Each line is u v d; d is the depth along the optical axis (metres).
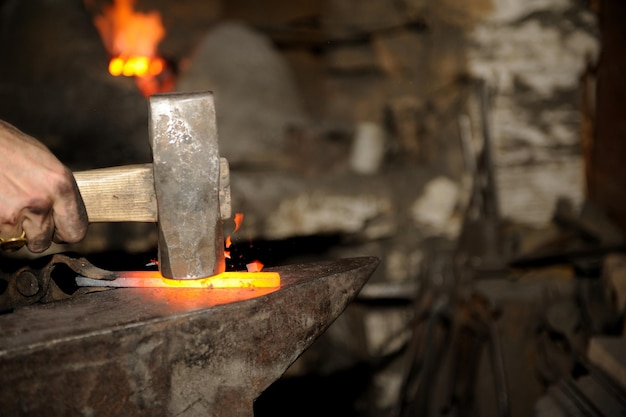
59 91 3.98
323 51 5.02
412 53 4.23
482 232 3.30
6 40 4.19
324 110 4.89
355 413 3.87
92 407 1.40
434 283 3.44
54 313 1.50
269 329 1.55
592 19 3.63
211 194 1.50
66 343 1.36
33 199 1.48
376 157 4.15
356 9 4.58
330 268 1.71
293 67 5.17
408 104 4.18
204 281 1.61
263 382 1.56
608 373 2.15
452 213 3.93
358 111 4.61
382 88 4.49
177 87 4.50
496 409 2.69
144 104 4.04
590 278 3.02
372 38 4.53
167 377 1.46
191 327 1.46
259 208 3.76
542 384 2.65
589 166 3.74
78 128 3.83
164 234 1.51
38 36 4.15
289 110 4.57
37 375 1.35
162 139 1.47
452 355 2.96
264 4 5.02
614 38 3.48
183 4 5.00
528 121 3.75
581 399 2.09
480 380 2.80
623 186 3.51
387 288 3.70
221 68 4.55
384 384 3.91
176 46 4.91
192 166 1.49
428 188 3.94
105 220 1.60
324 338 4.00
